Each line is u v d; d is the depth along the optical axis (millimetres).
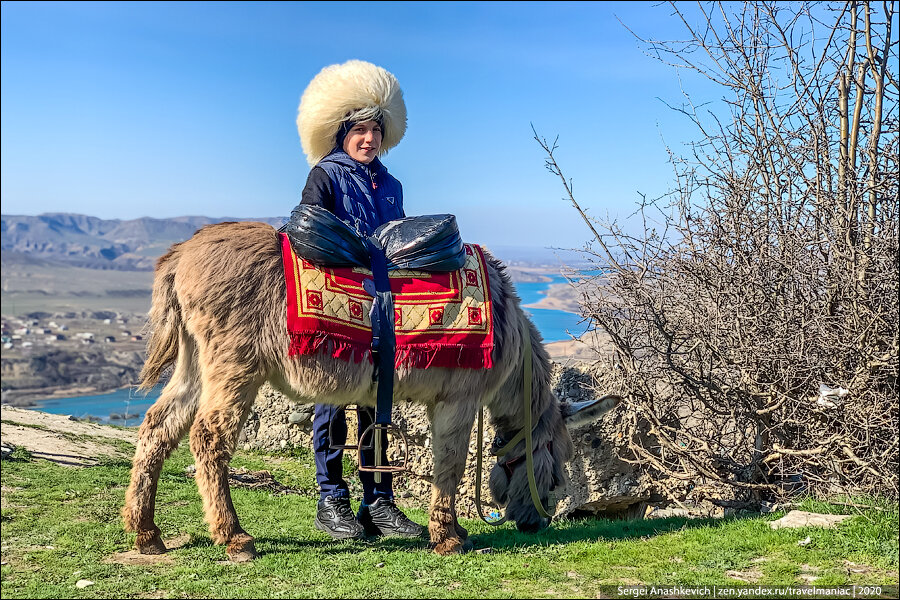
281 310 4258
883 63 5770
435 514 4551
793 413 5766
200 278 4262
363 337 4316
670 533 5004
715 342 5895
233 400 4262
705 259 5855
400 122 5238
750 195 5867
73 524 5125
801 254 5742
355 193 4938
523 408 5016
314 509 6164
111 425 10227
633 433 6867
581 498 7332
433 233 4461
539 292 6812
